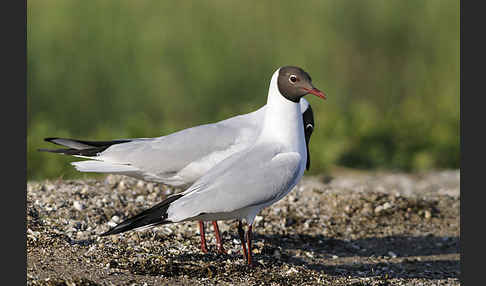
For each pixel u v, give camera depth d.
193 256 9.93
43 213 10.67
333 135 16.55
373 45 23.69
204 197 9.00
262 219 11.98
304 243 11.55
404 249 11.75
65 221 10.55
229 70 22.48
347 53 23.50
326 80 22.61
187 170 10.41
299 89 9.47
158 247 10.10
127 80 21.97
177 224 11.16
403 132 17.00
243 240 9.80
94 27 22.78
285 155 9.51
